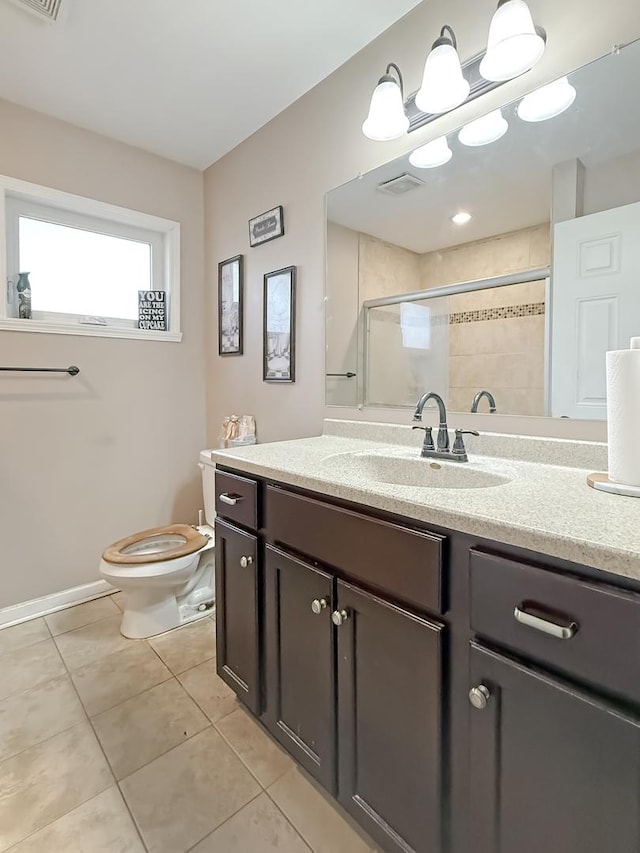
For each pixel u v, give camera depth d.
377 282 1.61
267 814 1.08
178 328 2.43
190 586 2.03
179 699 1.48
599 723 0.60
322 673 1.06
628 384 0.87
